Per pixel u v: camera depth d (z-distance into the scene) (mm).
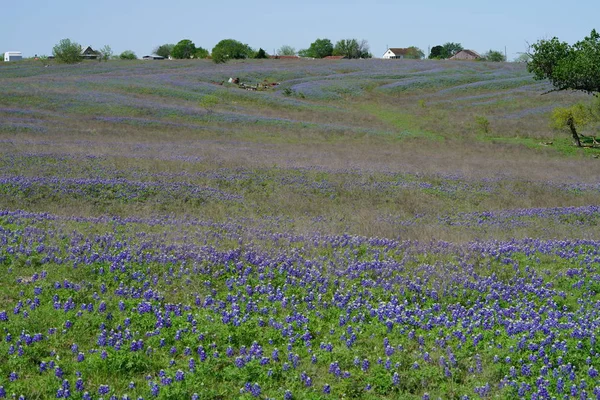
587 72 48250
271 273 12852
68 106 51125
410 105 71500
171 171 25969
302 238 16141
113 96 58500
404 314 10766
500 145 45500
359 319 10688
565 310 11992
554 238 18312
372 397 8070
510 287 12875
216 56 115000
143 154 30297
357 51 150125
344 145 42406
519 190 27094
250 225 18234
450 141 46906
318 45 164500
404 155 37656
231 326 9891
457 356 9281
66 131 38375
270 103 65875
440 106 71250
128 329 9609
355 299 11734
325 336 9945
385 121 58906
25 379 8070
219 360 8836
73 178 23141
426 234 17812
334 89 80188
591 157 42125
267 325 10352
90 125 42344
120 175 24469
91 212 19141
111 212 19359
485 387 8273
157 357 8938
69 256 12977
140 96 62906
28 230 14914
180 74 88500
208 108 56688
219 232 16797
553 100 72000
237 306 10750
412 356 9234
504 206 24109
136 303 10859
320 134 47312
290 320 10445
